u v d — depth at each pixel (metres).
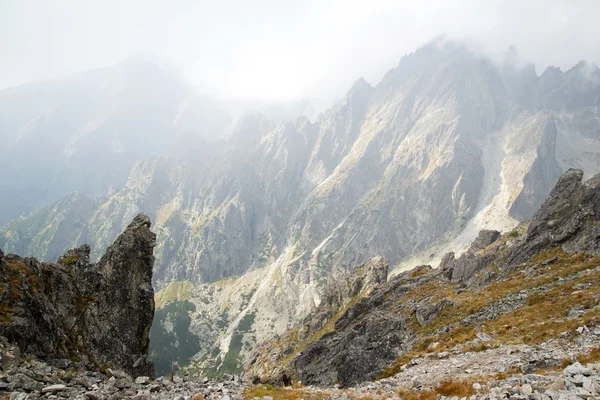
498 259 93.81
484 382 25.53
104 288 49.94
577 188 91.75
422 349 61.06
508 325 52.41
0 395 21.67
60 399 21.84
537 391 19.16
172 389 27.41
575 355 28.64
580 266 69.00
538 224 92.94
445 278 107.44
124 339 48.91
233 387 30.02
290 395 28.81
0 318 31.73
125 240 56.09
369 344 71.88
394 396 27.48
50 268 44.72
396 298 106.62
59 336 37.53
